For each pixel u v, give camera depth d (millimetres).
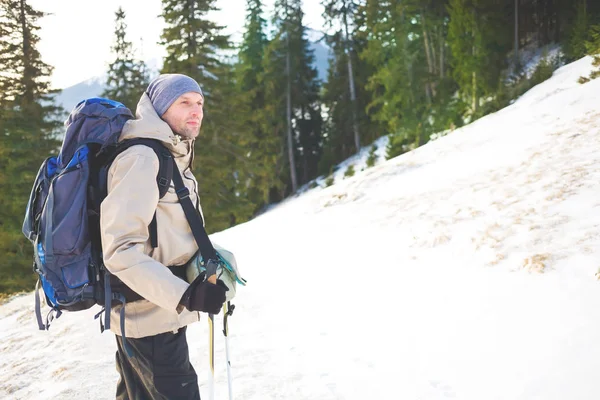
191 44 26797
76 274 1922
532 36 34625
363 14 38281
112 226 1887
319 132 41531
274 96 39438
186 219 2092
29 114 25656
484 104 22703
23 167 24469
